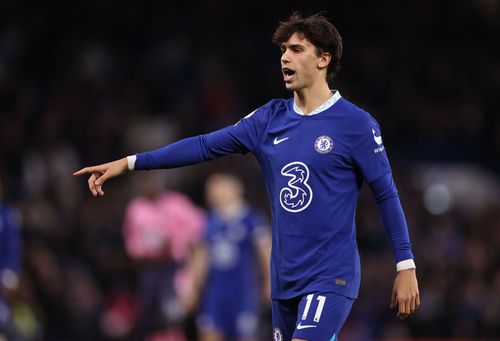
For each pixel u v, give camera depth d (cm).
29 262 3906
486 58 6247
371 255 4488
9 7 5581
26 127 4859
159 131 5056
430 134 5709
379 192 1744
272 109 1812
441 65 6125
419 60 6141
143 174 3622
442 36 6350
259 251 3491
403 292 1716
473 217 4925
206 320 3484
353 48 6106
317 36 1750
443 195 5231
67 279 3941
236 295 3478
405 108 5762
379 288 4250
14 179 4547
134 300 4019
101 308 3909
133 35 5809
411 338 4138
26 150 4694
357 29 6281
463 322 4166
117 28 5800
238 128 1812
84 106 5194
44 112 5041
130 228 3625
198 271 3500
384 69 6022
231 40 5906
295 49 1762
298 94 1778
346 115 1747
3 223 3011
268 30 6134
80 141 4897
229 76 5641
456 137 5753
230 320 3488
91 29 5734
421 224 4841
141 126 5103
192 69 5650
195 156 1802
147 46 5809
